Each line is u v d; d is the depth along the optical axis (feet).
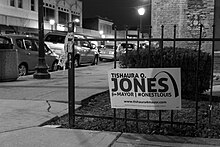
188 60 21.07
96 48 67.26
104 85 29.94
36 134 15.29
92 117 16.56
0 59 33.19
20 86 29.84
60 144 13.91
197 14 34.04
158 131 15.60
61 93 25.50
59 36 54.80
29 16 101.35
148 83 15.12
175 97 14.98
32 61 43.19
